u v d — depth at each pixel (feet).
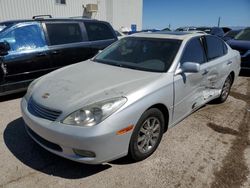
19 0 45.29
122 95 8.52
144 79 9.80
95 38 19.69
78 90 9.02
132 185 8.42
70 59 17.95
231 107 16.28
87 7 56.85
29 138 11.09
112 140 8.06
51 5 50.19
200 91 12.82
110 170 9.10
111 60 12.39
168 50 11.50
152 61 11.28
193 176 9.02
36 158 9.65
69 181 8.48
